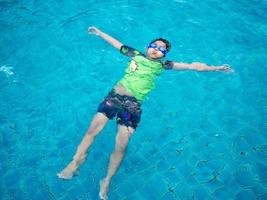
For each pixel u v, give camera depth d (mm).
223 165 1948
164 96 2326
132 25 2857
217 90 2385
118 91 1881
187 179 1875
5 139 2018
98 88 2365
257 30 2908
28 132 2068
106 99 1831
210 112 2244
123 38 2721
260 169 1927
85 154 1707
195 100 2314
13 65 2453
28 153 1960
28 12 2969
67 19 2898
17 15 2922
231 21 2988
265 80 2461
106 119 1760
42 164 1910
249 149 2033
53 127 2111
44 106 2223
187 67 2037
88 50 2623
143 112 2227
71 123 2143
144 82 1913
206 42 2744
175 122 2180
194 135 2109
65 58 2547
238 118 2211
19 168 1883
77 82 2391
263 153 2012
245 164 1953
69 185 1818
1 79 2350
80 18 2912
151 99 2303
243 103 2305
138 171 1904
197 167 1937
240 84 2430
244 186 1843
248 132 2129
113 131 2109
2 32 2713
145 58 1992
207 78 2465
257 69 2539
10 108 2188
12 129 2074
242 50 2695
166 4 3139
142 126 2148
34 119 2143
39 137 2049
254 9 3184
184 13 3041
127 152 1999
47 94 2297
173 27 2871
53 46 2633
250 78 2471
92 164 1924
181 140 2080
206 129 2145
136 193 1796
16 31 2738
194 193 1807
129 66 1989
